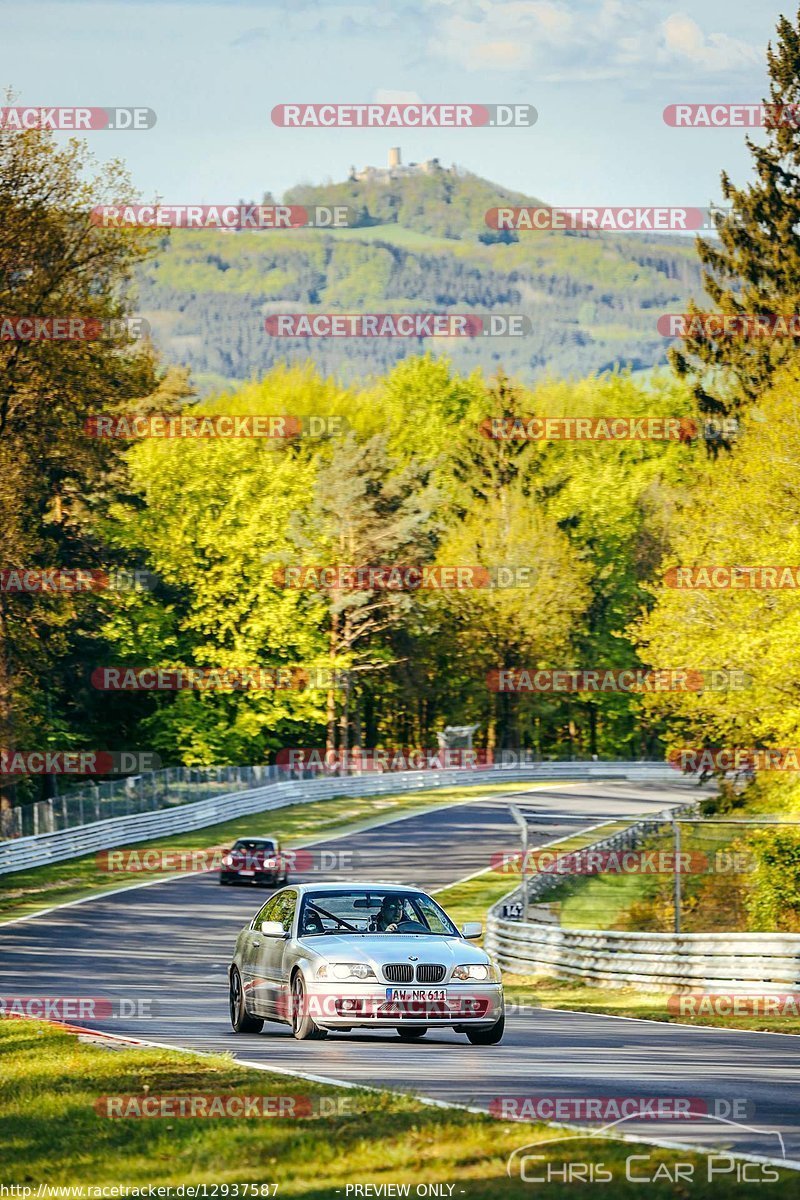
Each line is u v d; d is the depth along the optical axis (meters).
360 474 156.75
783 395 76.31
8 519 100.94
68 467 107.81
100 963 57.44
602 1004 45.25
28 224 96.19
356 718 169.00
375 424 186.38
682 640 72.62
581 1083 24.23
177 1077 23.83
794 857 72.25
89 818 100.62
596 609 186.62
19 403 99.25
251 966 32.97
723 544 73.75
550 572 168.62
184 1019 37.78
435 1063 26.58
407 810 128.00
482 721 188.00
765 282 105.88
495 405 191.88
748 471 74.50
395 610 154.12
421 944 30.17
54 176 97.19
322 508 154.50
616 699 188.00
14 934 67.00
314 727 171.62
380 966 29.25
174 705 144.50
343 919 31.52
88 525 119.56
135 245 100.12
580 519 187.25
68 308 98.00
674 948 47.84
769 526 73.75
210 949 63.78
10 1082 24.28
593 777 169.00
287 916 32.03
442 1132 18.75
